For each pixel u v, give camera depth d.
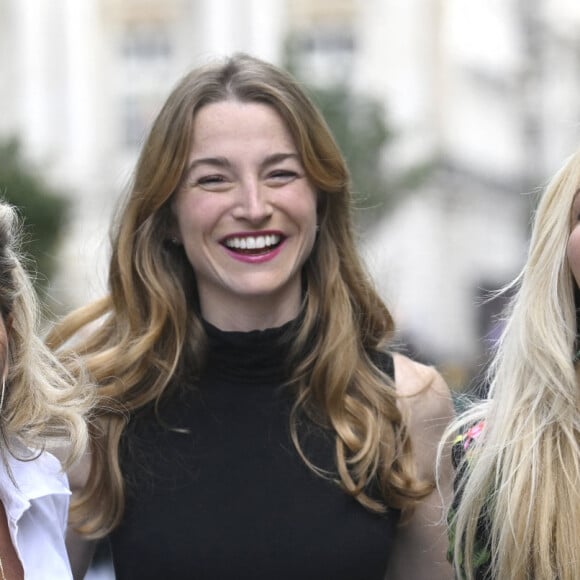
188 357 8.23
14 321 6.88
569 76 62.38
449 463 8.30
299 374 8.20
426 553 8.31
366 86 59.06
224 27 57.78
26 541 6.75
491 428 7.27
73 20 57.44
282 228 8.08
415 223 59.81
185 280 8.38
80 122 57.25
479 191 60.88
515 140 62.28
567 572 6.70
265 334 8.16
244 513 7.84
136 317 8.30
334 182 8.26
